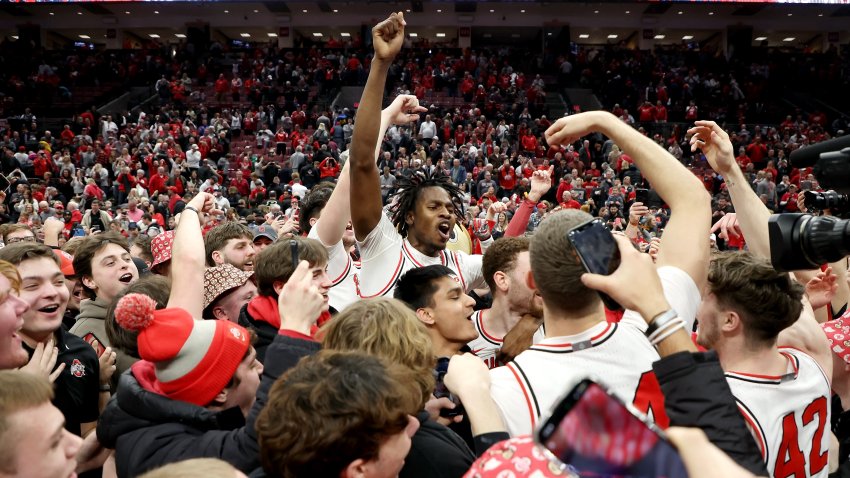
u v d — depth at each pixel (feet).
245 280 10.59
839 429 8.28
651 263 4.96
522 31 112.98
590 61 102.68
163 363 6.57
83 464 8.21
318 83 91.30
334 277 11.65
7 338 7.51
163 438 6.34
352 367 5.12
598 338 5.96
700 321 7.04
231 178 69.10
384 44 8.70
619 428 3.60
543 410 5.81
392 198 11.82
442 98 90.27
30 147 77.20
